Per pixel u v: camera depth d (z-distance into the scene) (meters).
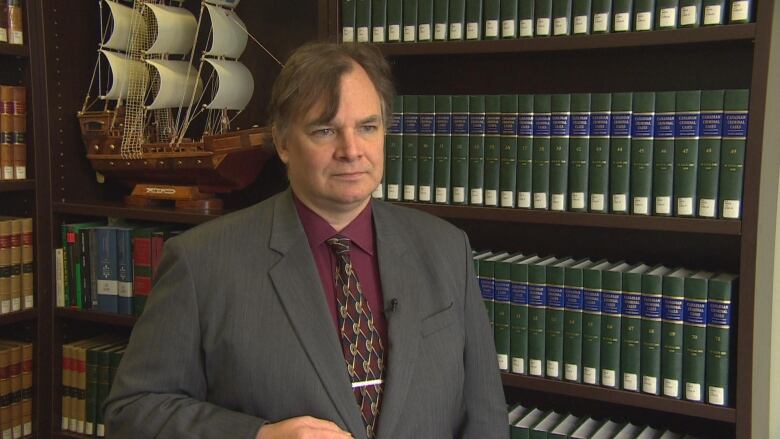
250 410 1.17
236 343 1.17
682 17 1.57
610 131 1.67
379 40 1.89
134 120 2.30
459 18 1.81
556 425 1.84
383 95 1.25
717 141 1.56
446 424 1.26
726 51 1.79
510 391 2.17
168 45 2.22
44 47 2.34
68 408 2.41
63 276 2.40
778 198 1.70
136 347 1.22
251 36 2.29
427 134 1.86
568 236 2.05
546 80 2.01
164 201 2.38
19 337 2.44
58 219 2.43
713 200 1.57
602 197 1.69
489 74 2.08
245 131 2.10
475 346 1.38
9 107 2.28
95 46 2.53
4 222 2.28
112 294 2.32
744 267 1.53
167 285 1.22
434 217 1.44
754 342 1.56
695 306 1.60
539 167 1.75
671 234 1.92
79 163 2.50
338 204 1.22
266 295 1.19
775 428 1.79
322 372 1.16
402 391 1.19
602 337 1.72
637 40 1.61
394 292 1.26
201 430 1.12
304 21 2.27
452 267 1.36
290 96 1.17
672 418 1.94
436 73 2.13
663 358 1.65
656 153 1.62
